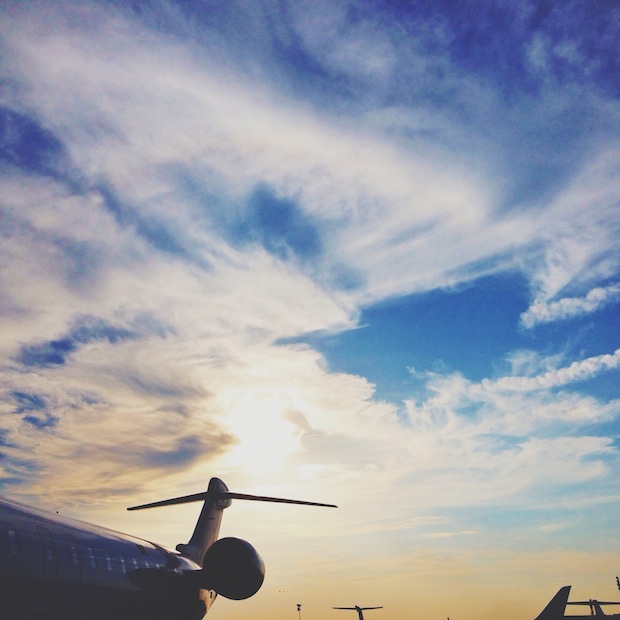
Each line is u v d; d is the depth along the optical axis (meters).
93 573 21.02
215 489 39.00
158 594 25.78
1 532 17.72
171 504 37.62
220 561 30.02
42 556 18.67
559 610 42.28
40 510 21.22
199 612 30.56
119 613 22.83
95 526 24.75
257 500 37.09
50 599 18.67
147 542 28.42
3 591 16.97
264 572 30.97
